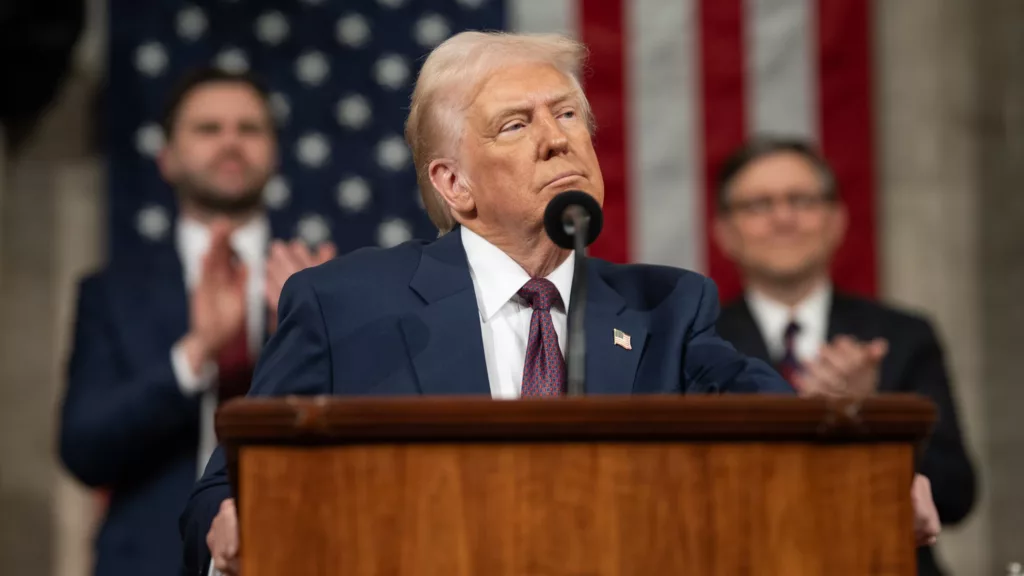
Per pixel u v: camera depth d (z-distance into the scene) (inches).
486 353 201.6
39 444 481.1
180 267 373.4
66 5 446.0
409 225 485.7
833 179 409.7
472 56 210.8
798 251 399.2
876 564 148.7
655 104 504.4
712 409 146.9
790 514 148.4
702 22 507.8
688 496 147.6
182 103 390.6
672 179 501.0
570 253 210.5
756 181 405.7
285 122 484.1
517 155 204.1
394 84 491.5
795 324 394.9
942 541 506.9
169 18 479.5
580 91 214.2
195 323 339.3
